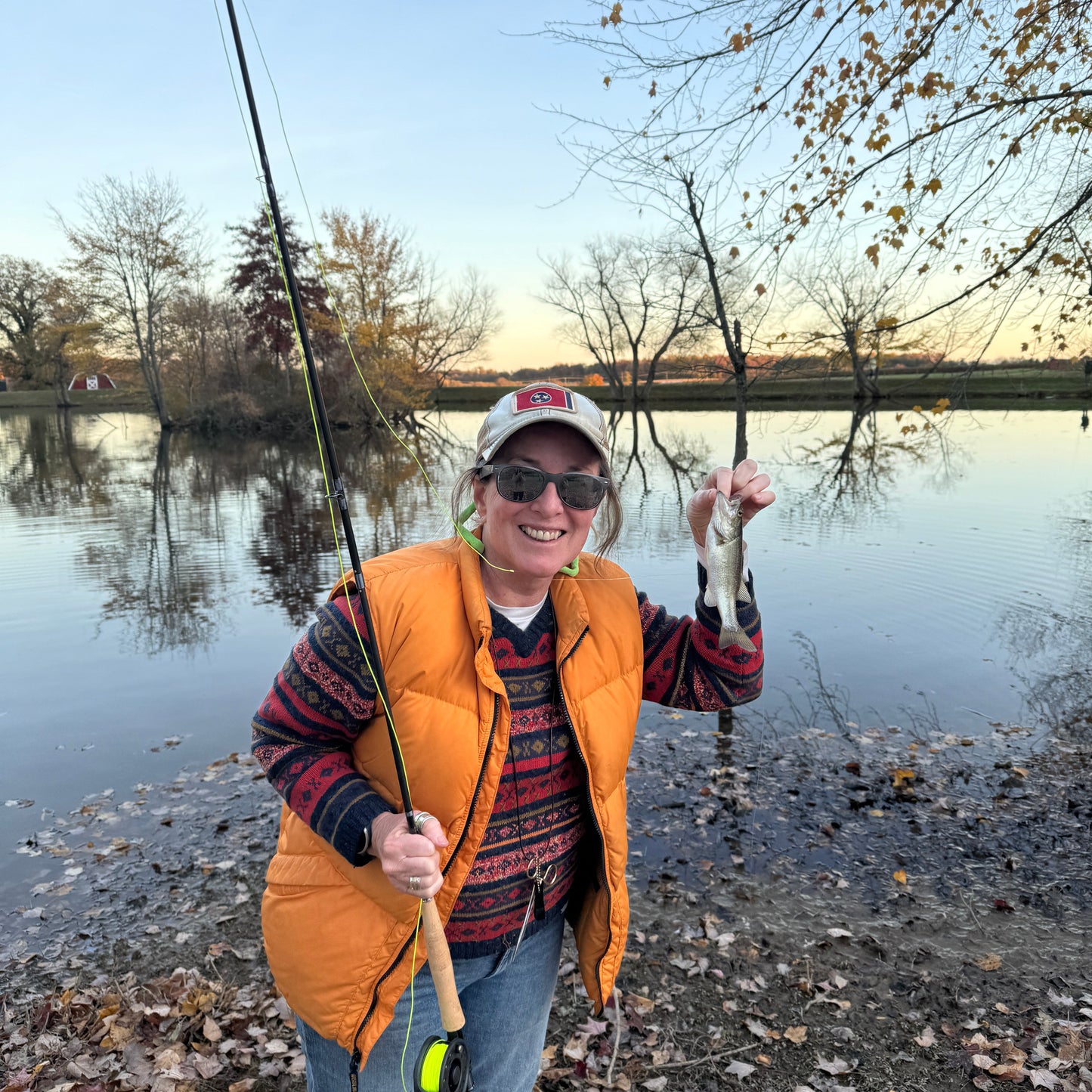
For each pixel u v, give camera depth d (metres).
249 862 4.34
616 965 1.75
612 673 1.63
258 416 41.03
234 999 3.22
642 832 4.59
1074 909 3.80
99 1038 3.00
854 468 21.28
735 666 1.74
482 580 1.53
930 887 4.02
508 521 1.46
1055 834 4.47
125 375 54.31
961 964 3.41
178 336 45.41
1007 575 9.88
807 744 5.70
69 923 3.81
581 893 1.75
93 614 9.21
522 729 1.53
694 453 26.27
